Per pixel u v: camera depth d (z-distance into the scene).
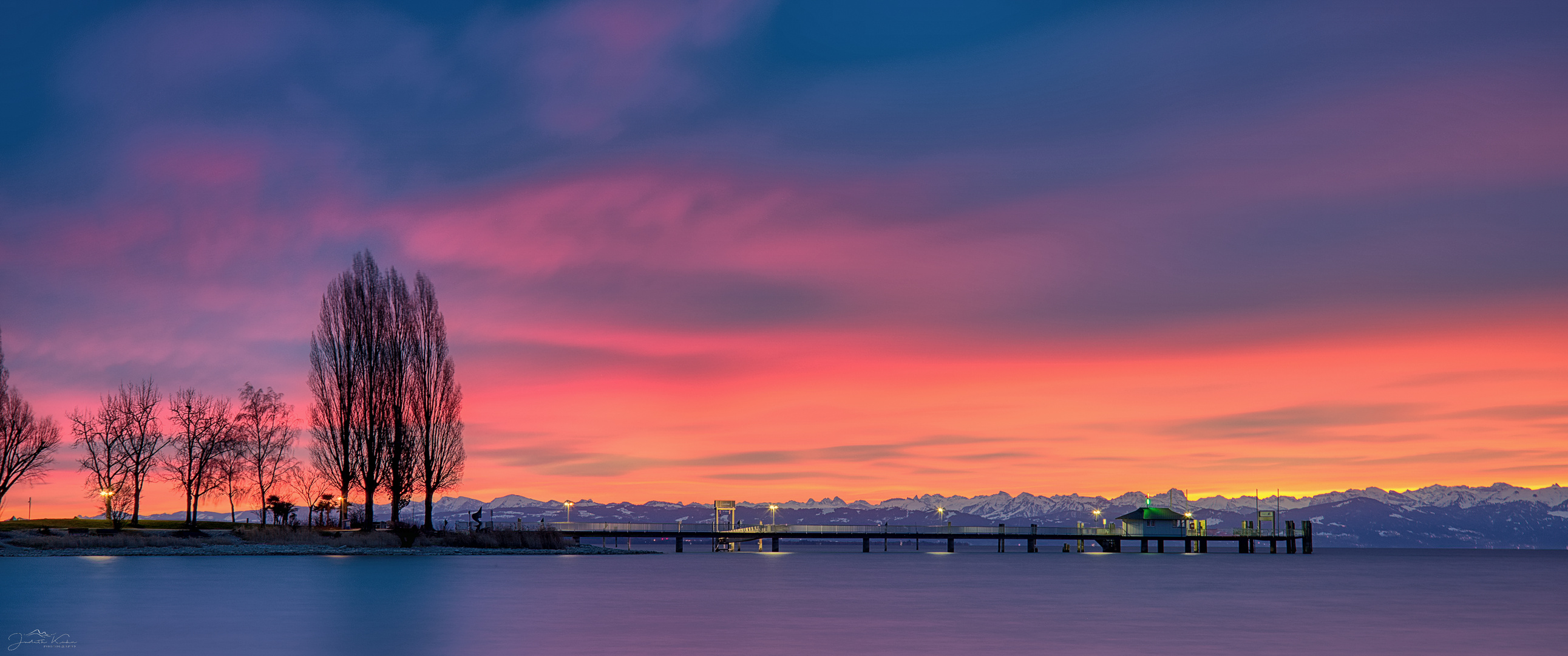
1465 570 125.50
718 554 161.38
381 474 106.94
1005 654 33.59
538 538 127.81
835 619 44.56
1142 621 44.69
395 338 108.00
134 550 95.06
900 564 116.50
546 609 47.56
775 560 129.75
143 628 38.72
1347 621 46.31
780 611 48.12
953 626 41.94
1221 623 44.50
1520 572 122.06
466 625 40.44
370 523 107.56
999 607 51.38
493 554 115.81
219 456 117.31
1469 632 42.19
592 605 49.88
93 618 41.78
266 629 38.59
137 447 116.19
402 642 35.41
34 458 112.25
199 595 52.44
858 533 153.25
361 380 106.62
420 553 107.00
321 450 106.69
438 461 111.25
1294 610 51.56
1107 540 170.75
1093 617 46.78
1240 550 176.88
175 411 117.38
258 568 76.06
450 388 111.44
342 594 53.81
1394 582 85.75
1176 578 85.94
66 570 71.75
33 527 107.56
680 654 33.06
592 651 33.75
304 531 107.00
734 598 56.53
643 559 124.44
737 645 35.41
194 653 32.59
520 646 34.78
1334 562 149.50
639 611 47.22
